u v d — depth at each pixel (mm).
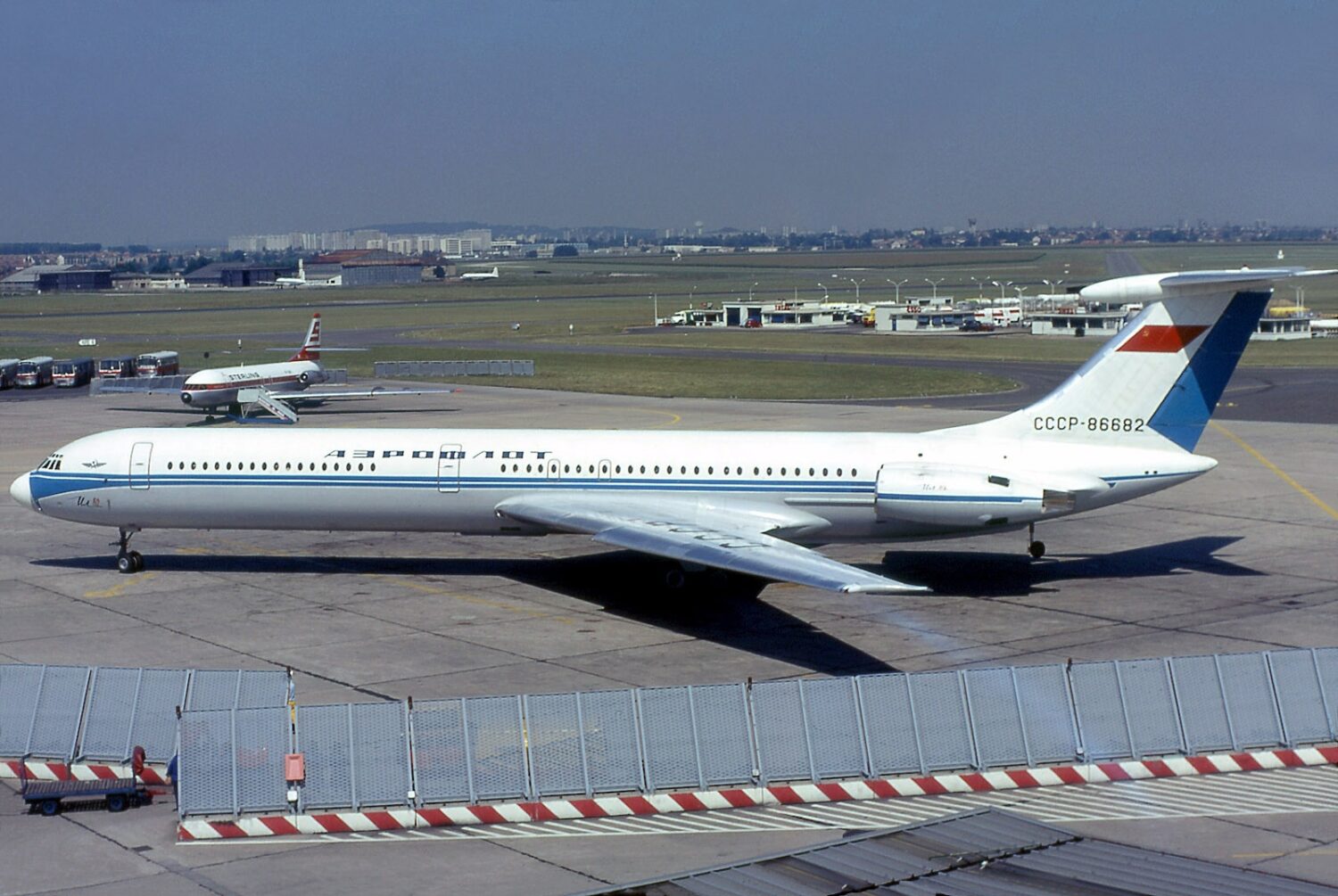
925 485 76812
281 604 76188
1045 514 76562
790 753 49281
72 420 167875
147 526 84375
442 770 47594
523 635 69875
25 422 165500
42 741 52188
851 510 79625
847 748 49594
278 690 53000
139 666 63938
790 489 79812
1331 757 51906
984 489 76250
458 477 82188
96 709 52625
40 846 44281
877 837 36812
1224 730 52188
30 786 47594
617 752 48500
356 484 82562
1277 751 51875
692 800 47688
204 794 46125
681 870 42219
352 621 72375
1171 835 44594
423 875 42031
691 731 48906
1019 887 32781
